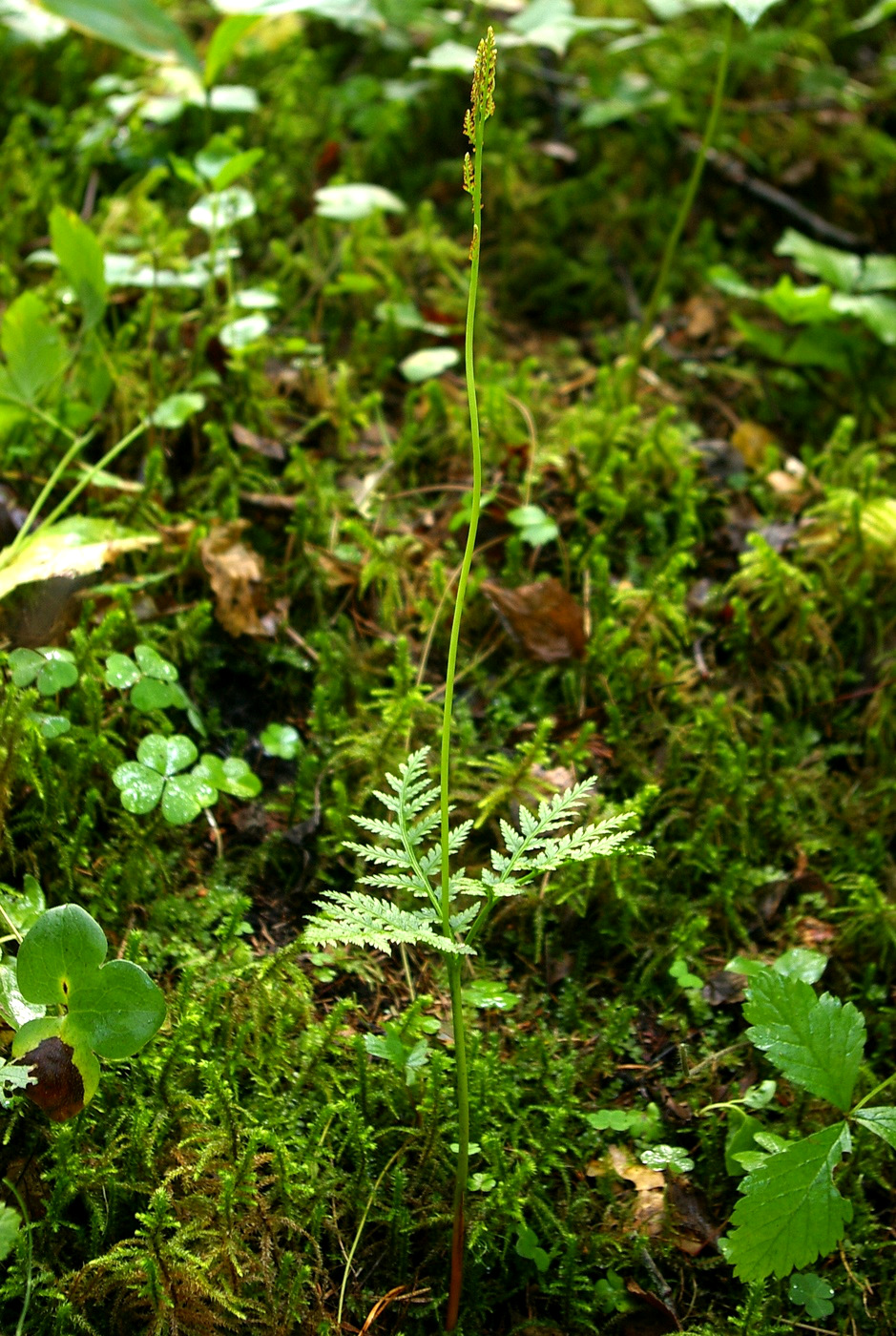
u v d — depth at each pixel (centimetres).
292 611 83
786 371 99
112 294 93
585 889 75
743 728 82
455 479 90
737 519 90
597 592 84
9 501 81
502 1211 66
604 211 112
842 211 117
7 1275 63
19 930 68
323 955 72
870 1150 69
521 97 121
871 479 89
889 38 137
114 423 87
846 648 86
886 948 74
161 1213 63
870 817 80
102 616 78
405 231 108
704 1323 65
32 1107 65
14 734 70
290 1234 65
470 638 84
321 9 107
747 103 125
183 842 75
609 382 93
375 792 63
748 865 78
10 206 100
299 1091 68
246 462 87
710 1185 68
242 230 102
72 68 113
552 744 79
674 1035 72
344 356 96
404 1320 64
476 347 99
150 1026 62
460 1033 61
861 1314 66
